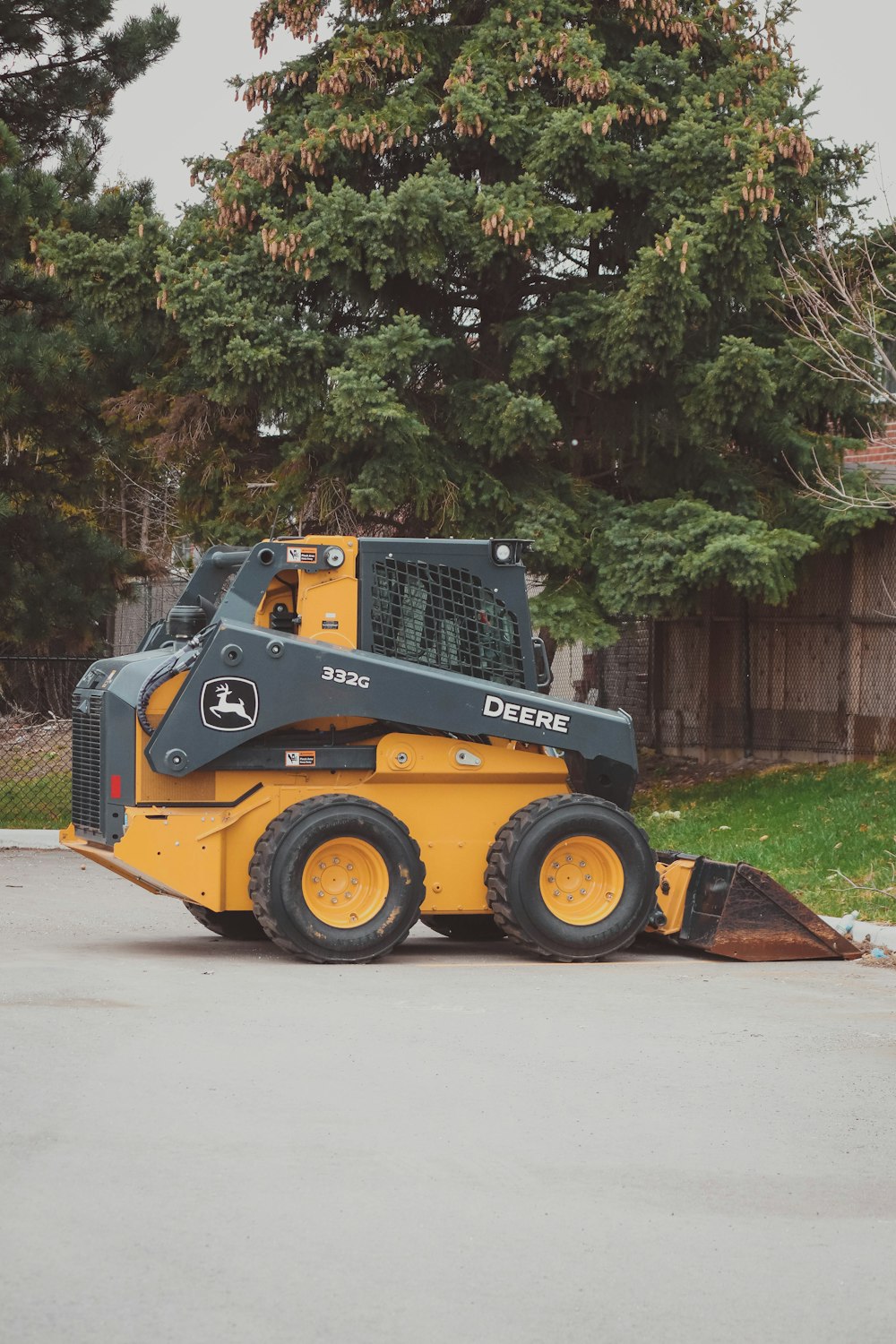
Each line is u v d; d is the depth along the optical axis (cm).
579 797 1190
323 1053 815
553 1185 604
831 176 2020
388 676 1174
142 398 2084
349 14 2006
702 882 1220
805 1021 940
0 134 2030
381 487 1823
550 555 1878
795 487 2014
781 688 2112
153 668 1173
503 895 1166
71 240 1912
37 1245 526
